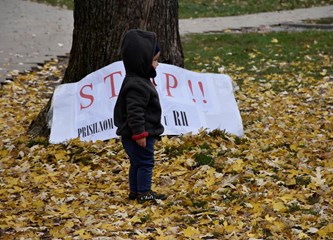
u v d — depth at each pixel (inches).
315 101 445.1
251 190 275.1
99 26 362.0
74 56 373.7
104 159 319.9
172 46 367.2
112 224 240.8
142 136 256.4
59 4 960.9
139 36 259.6
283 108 425.4
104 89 352.5
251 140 346.0
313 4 965.8
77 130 348.2
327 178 287.1
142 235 227.8
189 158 313.0
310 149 328.2
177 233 230.1
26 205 265.9
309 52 611.2
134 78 259.3
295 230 230.7
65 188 289.6
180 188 279.3
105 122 343.6
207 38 691.4
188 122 346.9
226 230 231.1
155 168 302.0
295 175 291.9
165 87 351.6
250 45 651.5
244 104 438.0
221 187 276.8
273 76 524.4
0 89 514.6
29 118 424.2
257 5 970.7
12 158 333.7
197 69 560.4
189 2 993.5
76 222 246.2
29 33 741.3
